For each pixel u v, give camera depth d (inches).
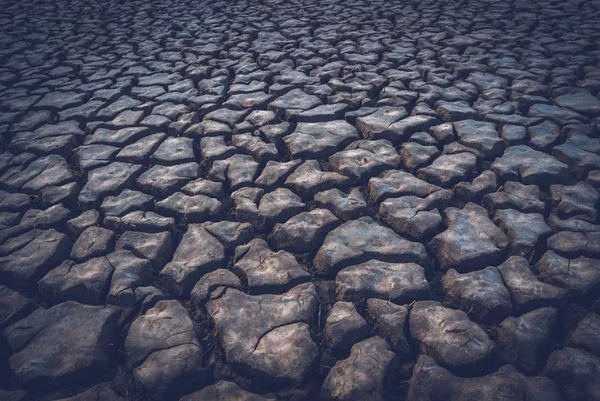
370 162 106.1
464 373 62.9
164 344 67.5
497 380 60.2
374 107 131.4
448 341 65.6
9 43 203.8
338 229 88.8
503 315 70.1
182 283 78.2
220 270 81.1
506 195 93.7
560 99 130.2
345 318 70.1
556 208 91.4
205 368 65.1
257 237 90.0
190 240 88.2
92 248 86.0
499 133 115.8
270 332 69.0
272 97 139.8
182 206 96.7
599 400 57.8
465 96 135.0
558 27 190.5
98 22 232.8
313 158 111.6
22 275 80.6
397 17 217.0
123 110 137.1
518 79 143.9
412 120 121.6
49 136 124.0
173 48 189.2
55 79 162.6
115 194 102.0
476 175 102.3
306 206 96.0
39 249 85.7
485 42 177.2
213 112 133.0
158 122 128.6
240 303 74.0
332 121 125.6
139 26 223.3
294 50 178.4
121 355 68.3
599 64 153.6
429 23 205.5
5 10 261.4
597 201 91.2
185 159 112.0
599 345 63.9
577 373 60.3
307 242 86.4
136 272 80.4
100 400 61.2
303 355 65.2
